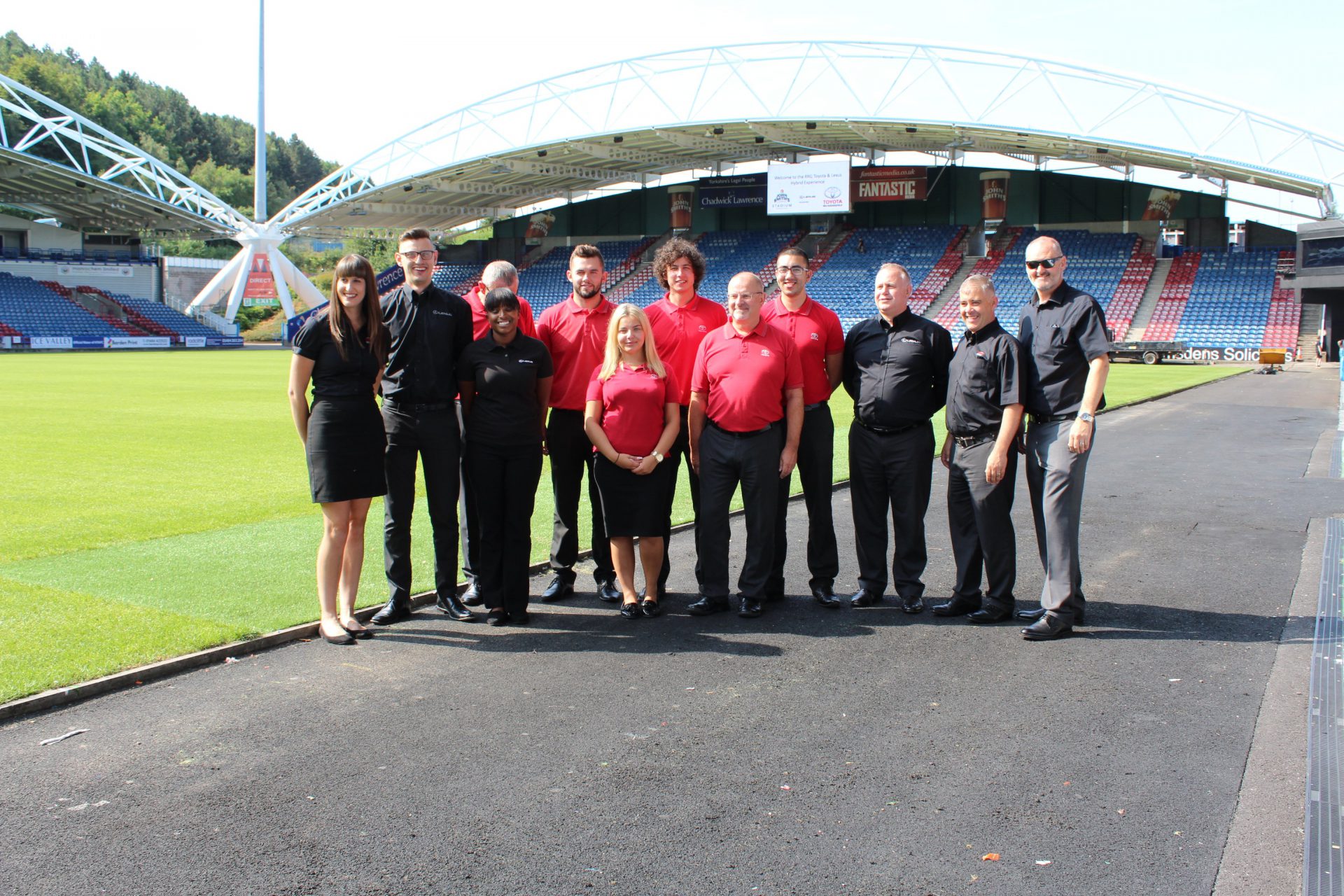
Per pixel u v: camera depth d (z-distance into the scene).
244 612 5.48
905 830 3.18
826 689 4.45
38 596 5.76
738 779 3.54
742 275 5.57
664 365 5.72
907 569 5.80
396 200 51.84
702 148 46.34
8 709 4.03
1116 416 17.41
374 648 5.05
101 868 2.95
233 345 52.84
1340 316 36.41
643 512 5.60
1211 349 39.19
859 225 50.81
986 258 46.75
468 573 6.08
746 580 5.66
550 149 43.97
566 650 5.04
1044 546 5.52
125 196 47.84
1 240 52.97
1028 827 3.21
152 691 4.39
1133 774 3.59
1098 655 4.92
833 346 6.06
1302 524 8.20
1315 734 3.93
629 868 2.96
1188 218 45.56
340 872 2.93
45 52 106.12
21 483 10.18
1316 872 2.93
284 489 9.84
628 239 55.38
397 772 3.59
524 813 3.29
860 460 5.85
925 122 39.06
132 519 8.29
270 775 3.56
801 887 2.86
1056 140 39.72
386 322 5.48
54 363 36.31
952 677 4.61
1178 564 6.86
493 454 5.42
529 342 5.55
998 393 5.41
